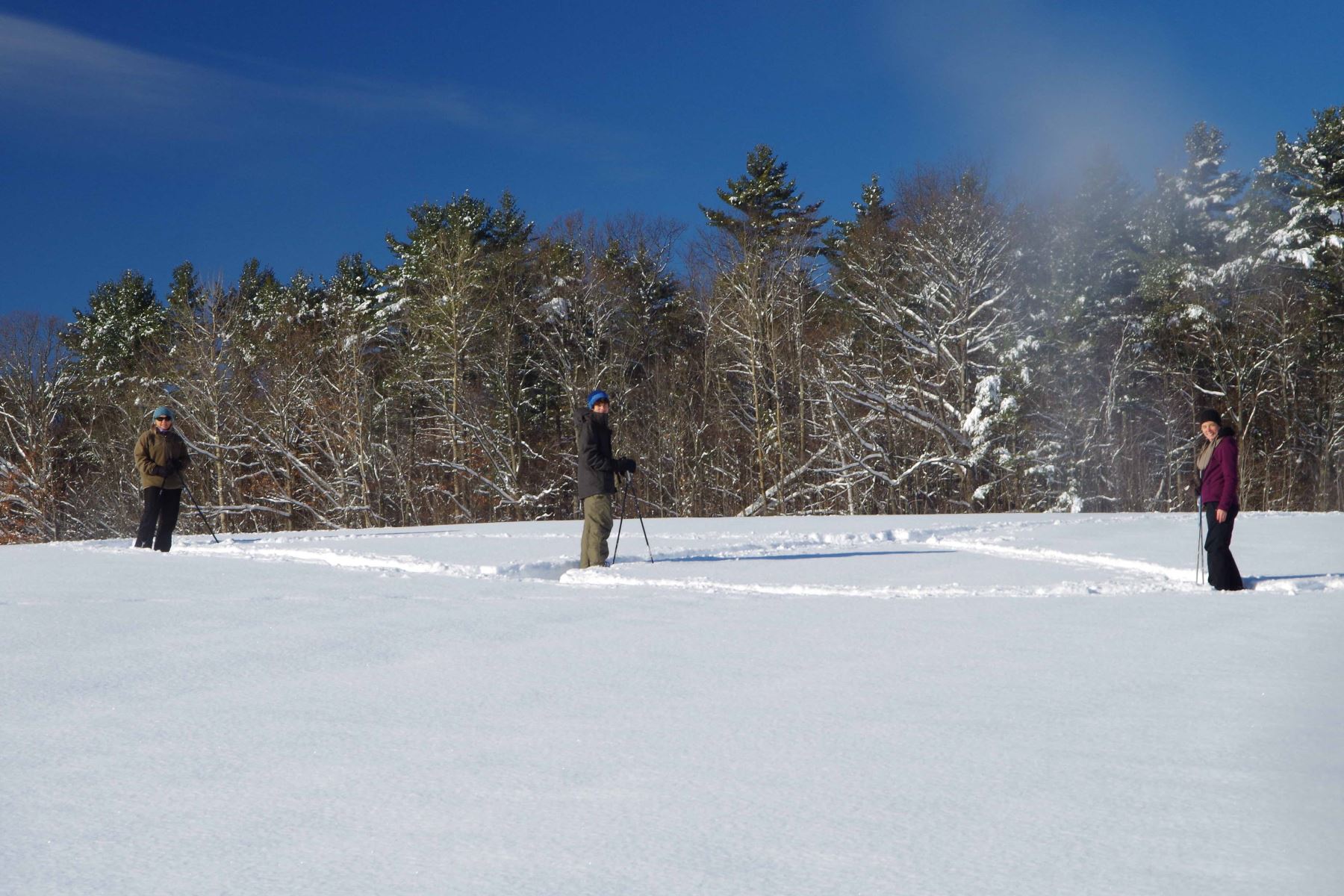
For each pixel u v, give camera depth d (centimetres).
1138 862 294
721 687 520
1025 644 616
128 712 487
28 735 450
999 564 1076
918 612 747
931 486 3969
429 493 4294
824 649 612
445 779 382
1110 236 4031
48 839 328
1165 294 4175
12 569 1069
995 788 359
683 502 4209
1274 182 4603
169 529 1347
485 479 4056
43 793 374
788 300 4153
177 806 357
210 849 318
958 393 3847
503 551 1273
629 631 680
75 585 922
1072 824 324
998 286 3931
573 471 4281
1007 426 3594
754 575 986
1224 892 273
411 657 604
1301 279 4303
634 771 386
